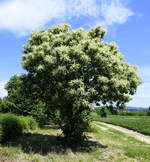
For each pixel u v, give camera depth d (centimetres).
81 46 2034
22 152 1925
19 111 3453
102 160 1922
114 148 2252
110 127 5009
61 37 2156
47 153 1939
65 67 1947
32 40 2236
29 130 2864
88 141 2458
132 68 2298
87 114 2272
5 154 1850
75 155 1956
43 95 2259
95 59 1997
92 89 1967
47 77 2083
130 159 1997
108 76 2058
